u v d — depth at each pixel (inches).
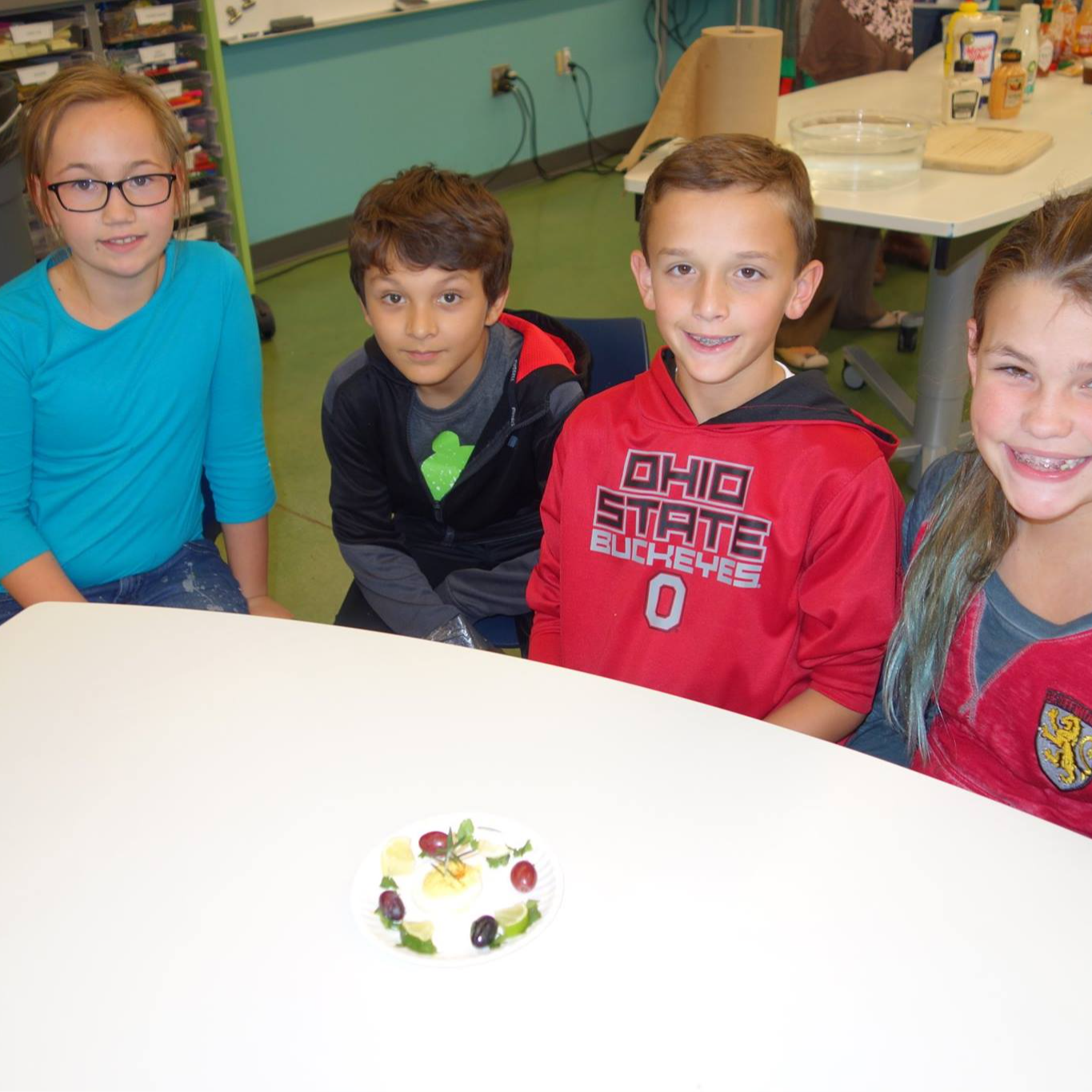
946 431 101.6
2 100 81.0
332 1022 25.8
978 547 41.4
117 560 61.5
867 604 45.2
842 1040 25.2
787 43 205.6
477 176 203.6
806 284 50.1
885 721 49.7
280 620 41.2
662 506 49.1
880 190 82.2
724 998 26.1
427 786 32.5
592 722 35.0
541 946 27.5
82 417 57.8
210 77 133.3
